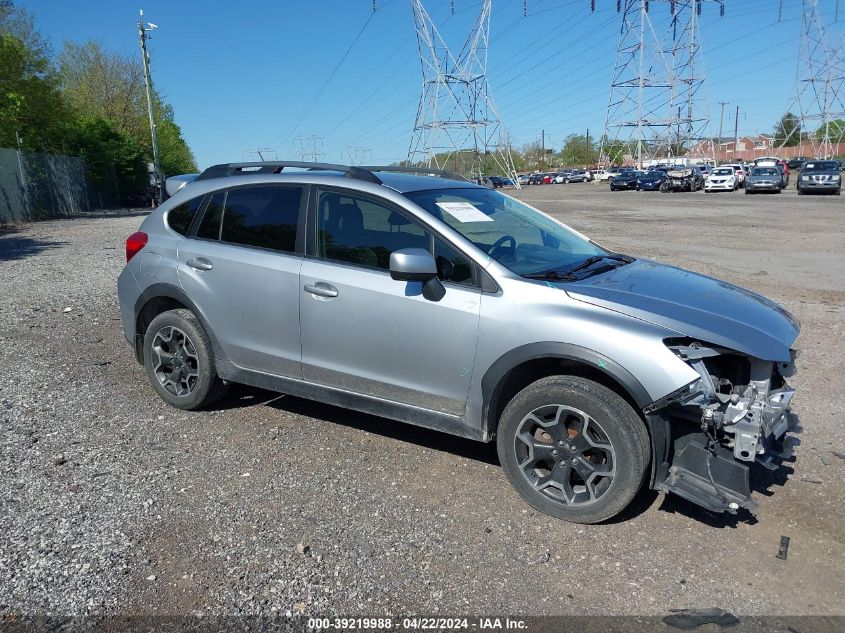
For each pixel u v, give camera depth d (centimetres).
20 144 2614
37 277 1044
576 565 318
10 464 405
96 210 3416
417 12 5822
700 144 9956
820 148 8631
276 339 443
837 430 469
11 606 281
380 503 371
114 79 5531
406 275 362
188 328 478
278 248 444
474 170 6306
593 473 344
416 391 395
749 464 416
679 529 349
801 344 681
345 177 432
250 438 452
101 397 521
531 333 349
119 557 316
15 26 3088
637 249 1388
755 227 1872
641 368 322
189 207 494
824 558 324
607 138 8094
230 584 299
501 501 375
